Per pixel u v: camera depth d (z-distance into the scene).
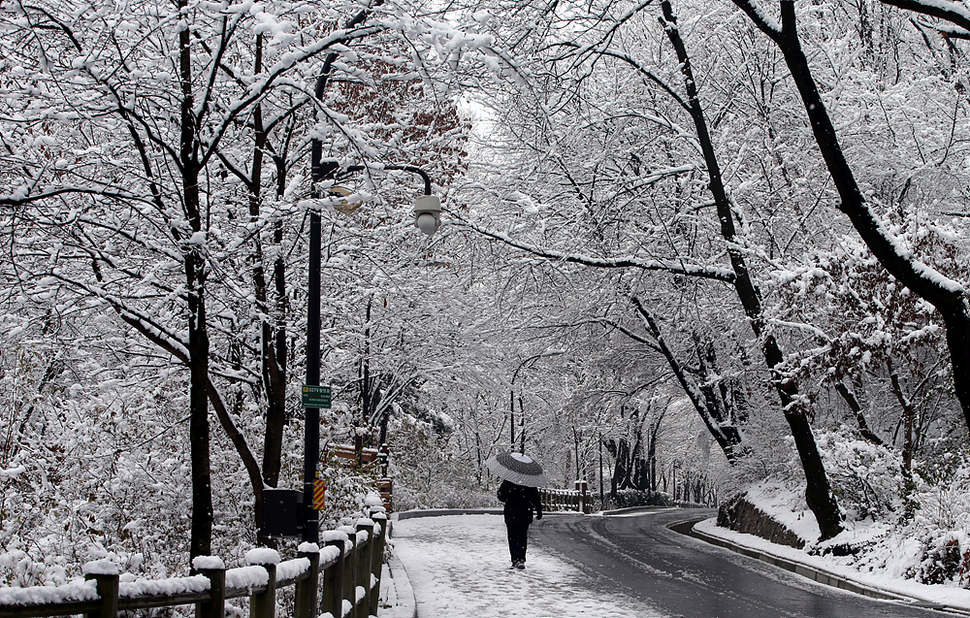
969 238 17.58
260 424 12.52
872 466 16.94
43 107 8.59
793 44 11.93
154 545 11.05
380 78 9.72
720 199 19.09
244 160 11.55
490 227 20.84
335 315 13.93
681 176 21.38
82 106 8.58
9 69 8.73
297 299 13.28
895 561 13.73
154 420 12.52
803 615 10.56
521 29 16.19
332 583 7.41
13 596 3.02
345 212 9.44
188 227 8.35
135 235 8.46
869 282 15.98
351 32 9.11
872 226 11.56
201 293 8.41
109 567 3.45
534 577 13.88
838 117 20.34
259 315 9.91
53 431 11.53
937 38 21.77
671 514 38.84
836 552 15.81
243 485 12.21
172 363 11.74
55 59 8.80
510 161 22.72
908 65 22.52
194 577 4.20
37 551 8.45
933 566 12.75
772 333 18.03
